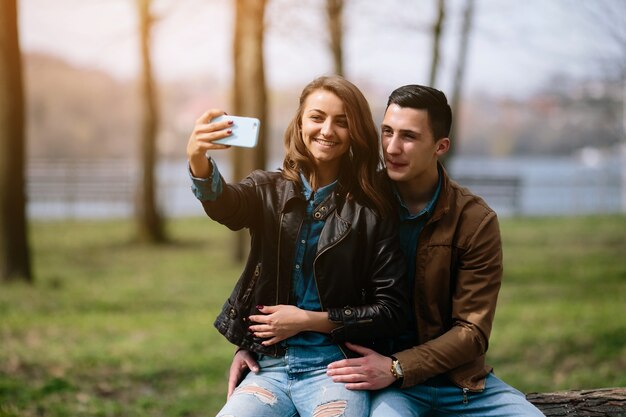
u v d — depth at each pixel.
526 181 24.44
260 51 10.62
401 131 2.71
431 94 2.73
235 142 2.48
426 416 2.83
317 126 2.67
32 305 9.11
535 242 15.52
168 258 14.17
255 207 2.75
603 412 3.09
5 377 6.02
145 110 16.22
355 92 2.68
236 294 2.78
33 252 14.64
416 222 2.80
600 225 18.23
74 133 57.12
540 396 3.27
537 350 7.14
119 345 7.28
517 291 10.26
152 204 16.22
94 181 23.97
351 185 2.75
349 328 2.62
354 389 2.63
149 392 5.92
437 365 2.68
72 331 7.87
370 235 2.68
